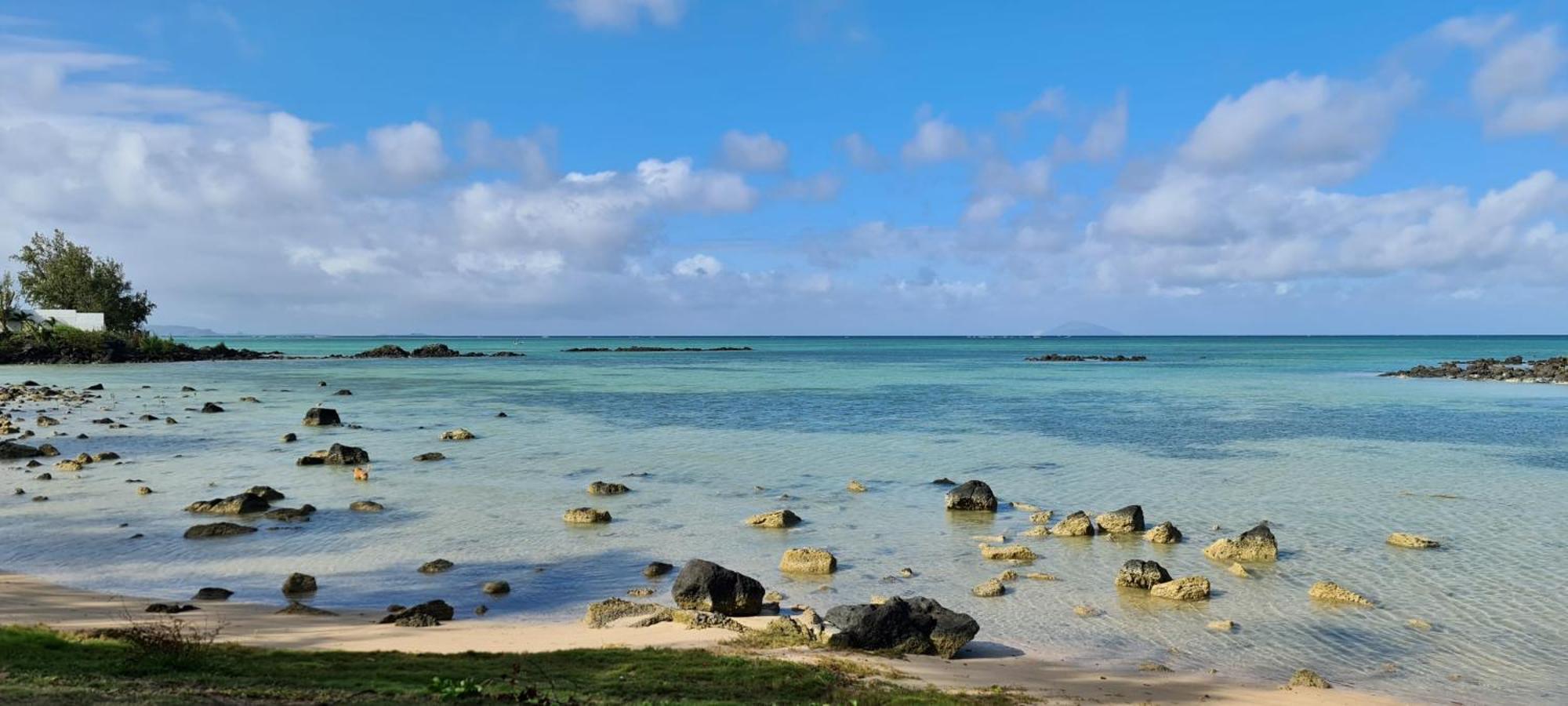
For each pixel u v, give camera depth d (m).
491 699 11.81
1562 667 16.03
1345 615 18.98
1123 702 13.84
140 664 12.70
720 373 118.19
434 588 20.92
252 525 26.98
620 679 13.33
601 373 119.88
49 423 51.81
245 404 68.12
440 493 32.53
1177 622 18.59
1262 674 15.66
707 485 34.59
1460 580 21.53
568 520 27.84
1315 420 57.44
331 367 133.12
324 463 38.84
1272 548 23.59
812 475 36.81
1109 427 54.03
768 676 13.70
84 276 141.38
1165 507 30.66
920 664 15.51
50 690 11.09
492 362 154.75
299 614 18.33
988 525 28.03
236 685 11.98
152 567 22.38
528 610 19.39
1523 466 38.72
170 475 35.69
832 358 181.00
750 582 19.16
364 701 11.55
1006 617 18.98
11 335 125.44
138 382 92.00
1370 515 28.95
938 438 48.75
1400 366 140.75
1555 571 22.19
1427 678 15.54
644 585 21.33
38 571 21.84
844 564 23.34
